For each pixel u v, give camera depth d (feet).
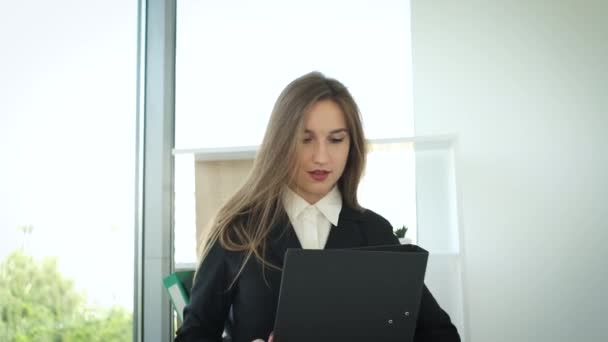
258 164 3.79
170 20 7.42
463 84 6.73
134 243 7.15
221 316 3.53
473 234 6.49
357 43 7.09
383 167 6.54
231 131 7.23
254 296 3.40
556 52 6.56
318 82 3.77
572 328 6.18
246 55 7.33
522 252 6.37
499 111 6.59
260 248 3.55
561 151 6.40
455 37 6.82
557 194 6.36
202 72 7.41
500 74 6.65
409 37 6.95
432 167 6.40
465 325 5.47
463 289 5.53
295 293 2.73
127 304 7.00
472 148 6.61
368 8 7.11
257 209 3.71
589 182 6.30
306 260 2.69
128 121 7.23
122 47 7.25
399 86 6.91
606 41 6.44
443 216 6.32
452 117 6.71
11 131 5.88
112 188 6.97
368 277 2.79
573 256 6.25
